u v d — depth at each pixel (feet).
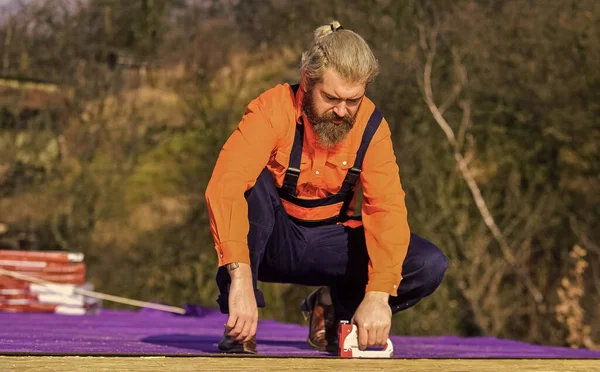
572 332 34.53
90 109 44.78
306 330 16.25
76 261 19.81
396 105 41.01
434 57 42.37
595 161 39.83
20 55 44.32
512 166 40.93
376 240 8.28
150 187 43.65
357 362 7.17
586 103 40.09
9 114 43.65
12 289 19.16
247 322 7.48
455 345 12.85
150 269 42.22
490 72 41.83
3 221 42.70
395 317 37.24
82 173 43.70
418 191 39.27
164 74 45.68
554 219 39.96
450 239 38.73
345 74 7.57
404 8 42.27
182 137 44.47
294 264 9.05
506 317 38.45
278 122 8.09
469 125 41.63
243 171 7.86
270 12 44.83
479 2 42.52
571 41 40.29
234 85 44.78
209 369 6.45
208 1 46.91
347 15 42.47
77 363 6.30
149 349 8.73
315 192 8.65
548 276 40.11
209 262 41.65
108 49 45.83
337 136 7.91
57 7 45.11
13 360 6.17
